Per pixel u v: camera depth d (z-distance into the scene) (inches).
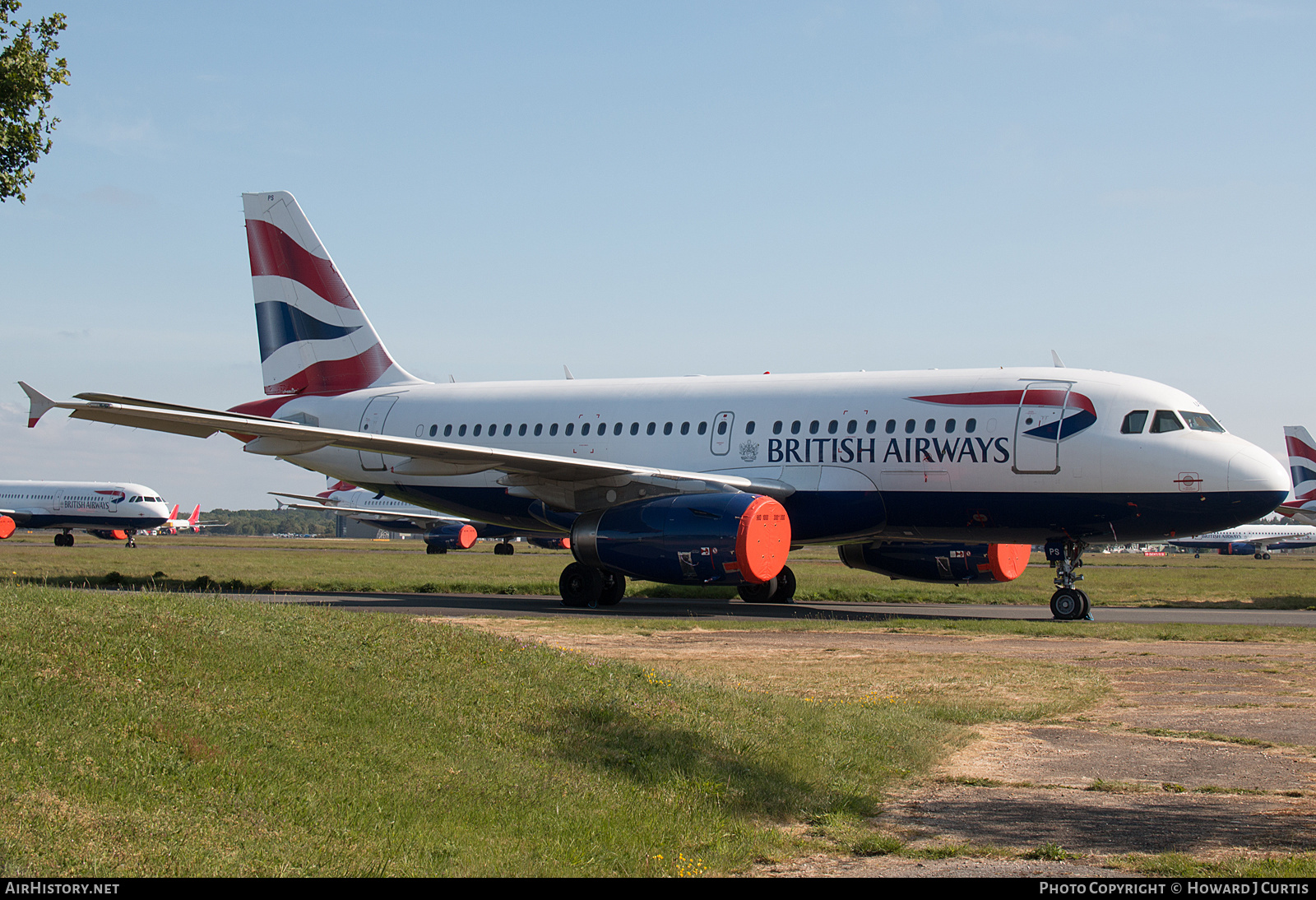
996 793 363.6
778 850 298.5
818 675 591.8
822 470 1010.7
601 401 1147.3
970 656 671.8
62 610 392.2
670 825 307.6
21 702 302.0
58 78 880.3
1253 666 641.0
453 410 1217.4
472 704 384.8
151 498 3417.8
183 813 268.4
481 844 280.5
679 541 933.8
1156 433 912.3
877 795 357.1
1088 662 654.5
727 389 1093.8
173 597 462.3
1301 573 2202.3
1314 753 422.9
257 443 984.3
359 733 338.6
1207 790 366.3
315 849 263.1
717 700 446.0
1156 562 3676.2
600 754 361.1
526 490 1064.8
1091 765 402.6
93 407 856.3
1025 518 951.6
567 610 1005.2
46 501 3358.8
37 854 236.5
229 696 340.2
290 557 2476.6
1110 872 279.6
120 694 321.1
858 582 1571.1
